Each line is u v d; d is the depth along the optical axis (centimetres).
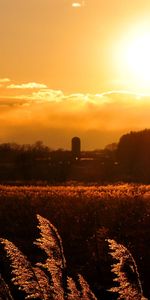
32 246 2928
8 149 12038
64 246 2947
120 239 2959
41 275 562
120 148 11556
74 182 9131
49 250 578
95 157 12119
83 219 3572
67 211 3906
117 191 5256
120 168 11012
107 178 10562
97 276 2245
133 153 11225
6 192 5578
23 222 3816
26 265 560
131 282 520
